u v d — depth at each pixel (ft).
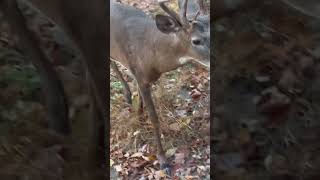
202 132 10.50
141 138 10.48
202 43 9.39
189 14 9.97
